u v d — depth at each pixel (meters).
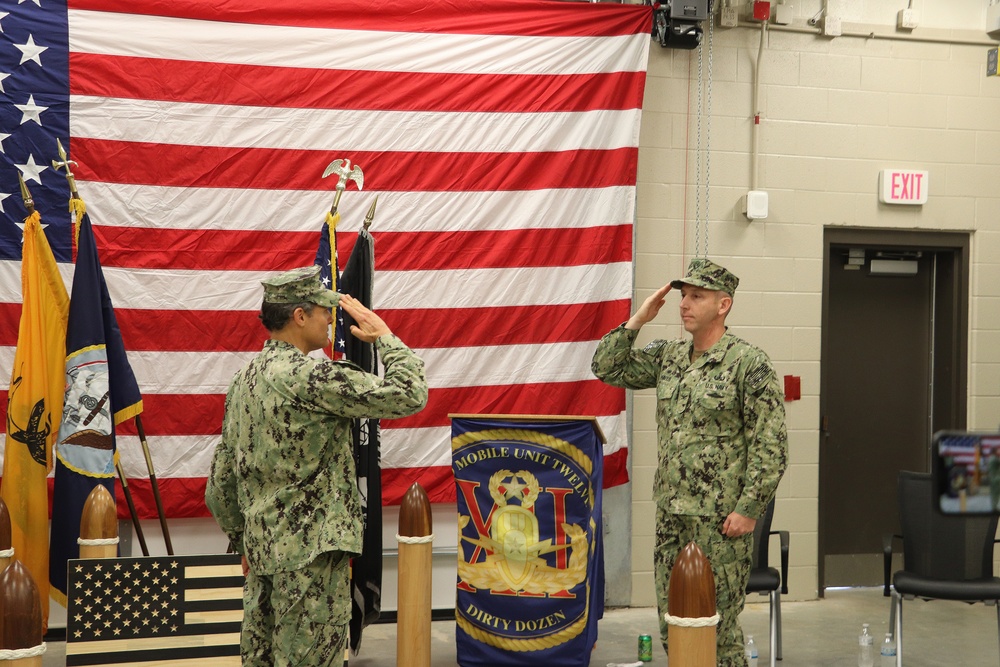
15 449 4.56
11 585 2.98
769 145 6.24
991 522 4.72
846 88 6.34
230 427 3.14
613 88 5.68
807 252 6.31
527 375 5.60
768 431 3.64
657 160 6.09
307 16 5.39
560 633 4.27
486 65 5.58
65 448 4.51
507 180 5.59
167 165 5.23
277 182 5.35
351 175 4.67
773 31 6.24
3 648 2.96
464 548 4.36
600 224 5.65
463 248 5.54
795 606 6.16
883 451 6.72
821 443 6.38
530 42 5.62
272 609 3.06
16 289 5.06
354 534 3.00
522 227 5.59
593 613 4.38
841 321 6.65
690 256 6.13
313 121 5.39
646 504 6.05
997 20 6.44
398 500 5.50
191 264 5.26
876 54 6.37
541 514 4.29
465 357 5.55
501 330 5.57
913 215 6.43
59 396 4.64
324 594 2.98
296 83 5.37
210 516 5.29
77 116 5.14
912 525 4.77
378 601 4.66
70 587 3.92
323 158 5.40
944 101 6.46
